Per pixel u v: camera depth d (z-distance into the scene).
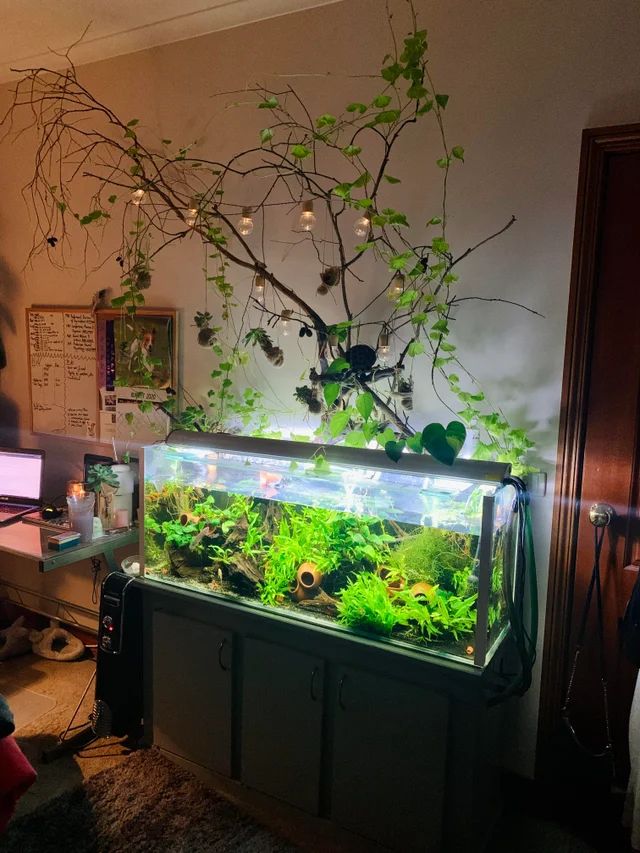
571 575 2.15
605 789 2.10
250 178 2.59
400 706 1.88
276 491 2.04
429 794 1.86
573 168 2.00
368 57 2.29
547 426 2.13
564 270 2.05
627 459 2.06
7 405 3.50
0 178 3.32
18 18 2.57
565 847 2.06
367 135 2.32
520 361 2.15
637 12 1.87
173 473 2.27
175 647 2.30
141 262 2.58
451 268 2.22
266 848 2.04
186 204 2.74
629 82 1.90
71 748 2.48
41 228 3.21
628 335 2.01
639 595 1.89
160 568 2.35
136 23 2.60
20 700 2.81
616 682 2.14
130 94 2.84
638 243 1.97
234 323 2.70
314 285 2.49
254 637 2.13
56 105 3.05
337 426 2.00
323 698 2.01
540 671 2.21
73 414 3.23
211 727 2.26
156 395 2.92
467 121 2.14
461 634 1.81
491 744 2.01
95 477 2.79
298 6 2.38
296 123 2.40
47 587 3.44
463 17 2.11
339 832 2.05
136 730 2.50
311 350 2.52
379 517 1.86
